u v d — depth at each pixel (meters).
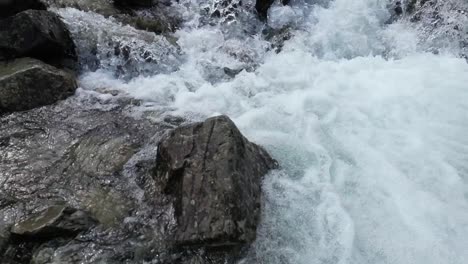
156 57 2.50
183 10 2.95
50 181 1.80
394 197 1.76
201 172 1.62
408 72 2.44
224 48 2.67
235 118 2.13
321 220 1.67
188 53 2.63
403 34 2.79
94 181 1.80
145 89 2.35
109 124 2.09
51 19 2.33
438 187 1.80
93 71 2.49
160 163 1.76
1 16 2.35
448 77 2.39
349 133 2.04
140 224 1.64
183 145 1.71
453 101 2.21
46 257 1.53
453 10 2.78
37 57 2.32
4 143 1.96
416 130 2.05
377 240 1.62
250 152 1.77
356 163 1.89
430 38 2.73
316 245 1.60
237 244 1.56
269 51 2.69
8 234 1.59
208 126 1.73
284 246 1.60
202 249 1.57
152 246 1.58
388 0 2.95
